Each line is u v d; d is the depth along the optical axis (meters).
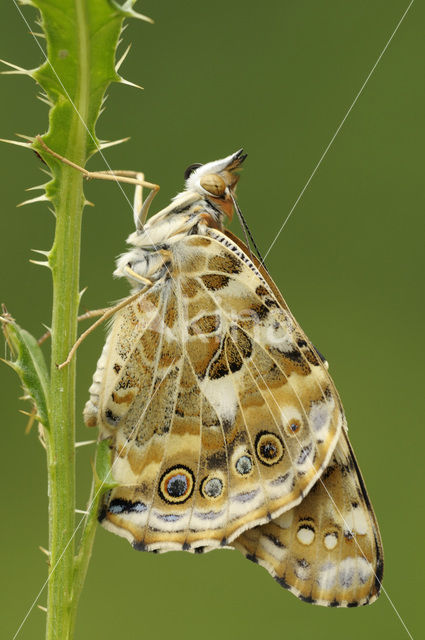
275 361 0.29
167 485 0.29
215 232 0.29
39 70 0.27
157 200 0.35
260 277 0.29
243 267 0.29
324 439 0.29
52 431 0.28
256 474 0.29
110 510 0.28
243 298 0.29
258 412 0.29
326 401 0.29
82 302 0.34
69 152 0.28
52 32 0.27
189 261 0.29
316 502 0.29
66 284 0.28
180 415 0.29
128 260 0.29
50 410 0.28
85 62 0.27
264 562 0.29
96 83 0.28
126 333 0.29
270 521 0.29
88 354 0.33
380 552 0.29
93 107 0.28
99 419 0.29
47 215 0.33
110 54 0.27
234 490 0.29
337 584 0.29
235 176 0.29
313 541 0.29
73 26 0.27
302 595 0.29
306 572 0.29
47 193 0.28
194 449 0.29
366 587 0.29
